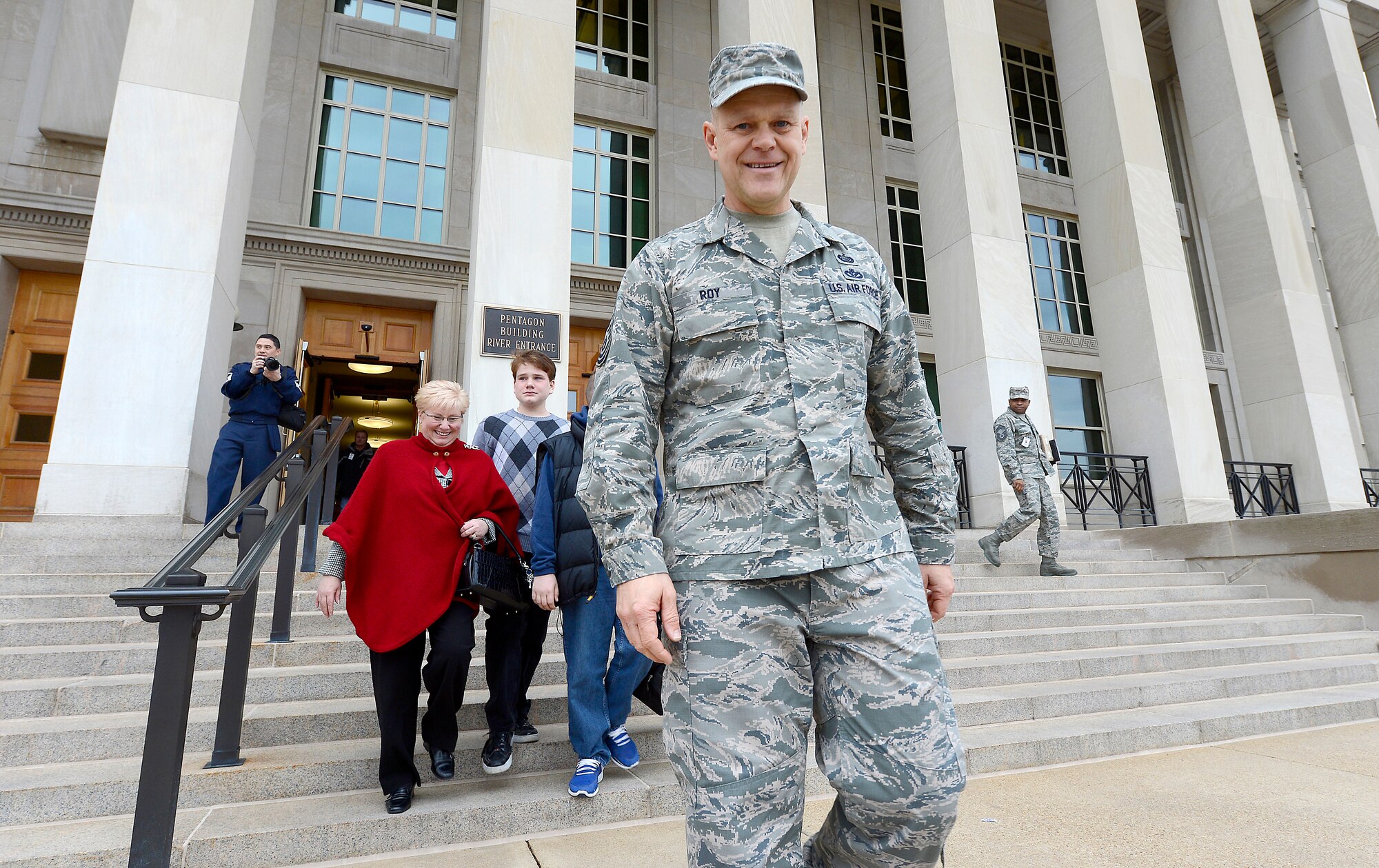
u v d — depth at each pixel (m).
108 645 4.01
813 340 1.39
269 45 7.63
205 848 2.38
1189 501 9.27
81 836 2.47
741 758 1.20
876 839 1.30
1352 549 6.77
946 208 9.88
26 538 5.22
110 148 6.25
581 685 2.90
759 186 1.44
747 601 1.25
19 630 3.90
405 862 2.46
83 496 5.64
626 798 2.88
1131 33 11.04
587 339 11.71
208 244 6.32
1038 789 3.13
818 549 1.26
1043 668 4.78
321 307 10.27
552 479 3.08
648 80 12.93
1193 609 6.55
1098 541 8.55
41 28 9.25
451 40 11.52
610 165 12.28
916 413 1.58
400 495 2.86
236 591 2.12
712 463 1.32
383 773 2.68
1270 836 2.51
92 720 3.23
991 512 8.80
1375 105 14.68
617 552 1.25
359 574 2.81
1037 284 14.59
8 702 3.27
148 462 5.82
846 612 1.27
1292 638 6.15
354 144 10.73
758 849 1.17
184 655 1.95
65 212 8.80
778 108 1.43
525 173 7.15
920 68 10.55
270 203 9.91
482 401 6.52
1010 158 9.96
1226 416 14.73
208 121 6.58
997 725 3.95
